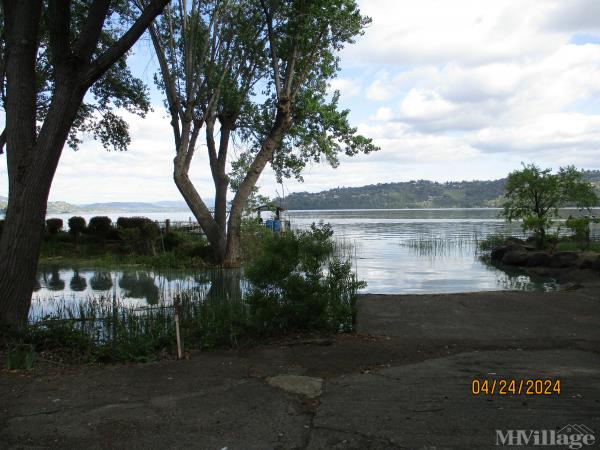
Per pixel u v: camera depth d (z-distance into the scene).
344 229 51.19
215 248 20.97
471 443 3.76
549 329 7.30
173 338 6.89
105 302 11.84
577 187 24.03
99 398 4.77
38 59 21.86
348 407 4.46
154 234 24.12
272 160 24.97
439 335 7.03
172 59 20.72
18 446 3.80
